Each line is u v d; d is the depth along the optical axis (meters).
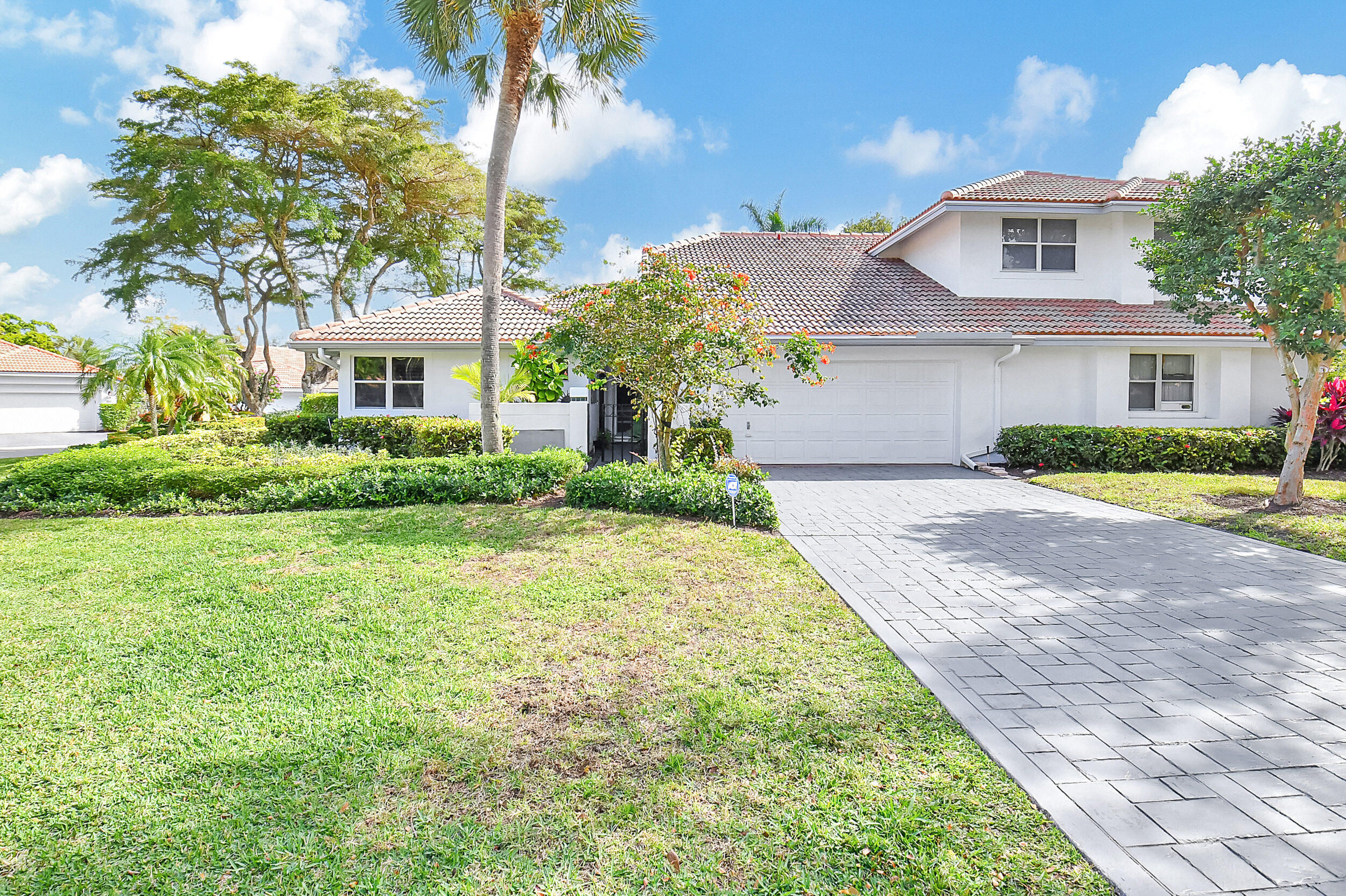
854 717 3.49
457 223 32.06
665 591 5.54
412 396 15.98
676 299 8.48
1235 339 13.91
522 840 2.54
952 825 2.63
